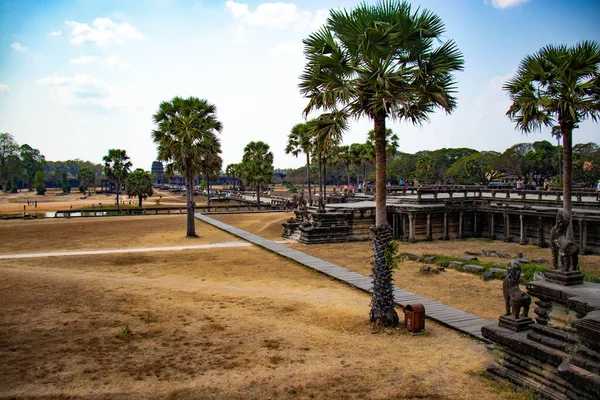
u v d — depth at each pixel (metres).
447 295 19.45
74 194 160.38
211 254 31.06
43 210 88.06
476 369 11.41
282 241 38.47
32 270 24.61
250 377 10.97
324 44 15.51
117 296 18.50
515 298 11.20
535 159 84.62
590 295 9.95
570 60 20.52
